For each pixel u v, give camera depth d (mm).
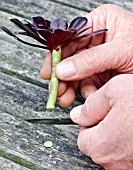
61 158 310
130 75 290
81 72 318
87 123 305
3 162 304
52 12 465
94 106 295
